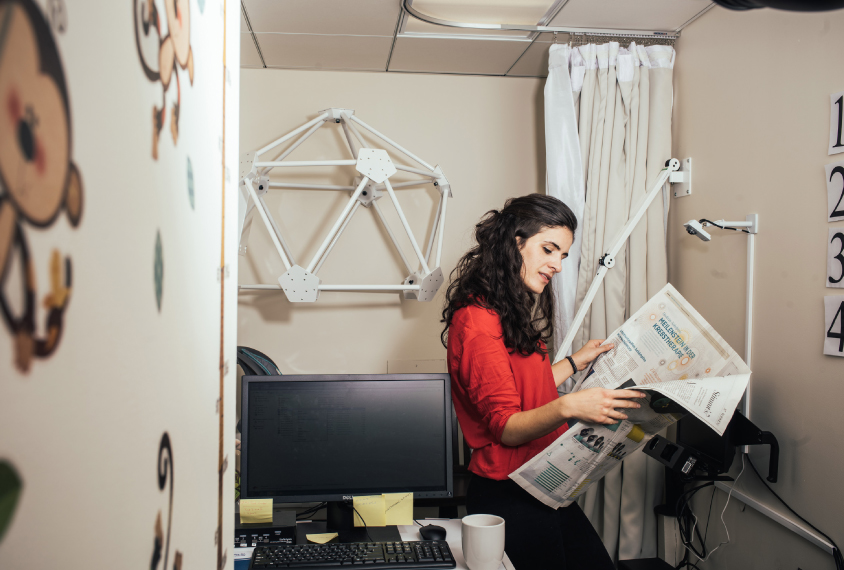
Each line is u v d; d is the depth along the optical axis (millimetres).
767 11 1666
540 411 1140
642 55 2125
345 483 1303
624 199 2113
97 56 252
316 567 1092
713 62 1937
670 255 2211
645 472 2090
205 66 466
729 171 1846
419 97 2492
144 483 313
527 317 1307
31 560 202
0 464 184
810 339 1507
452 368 1344
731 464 1706
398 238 2475
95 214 251
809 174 1507
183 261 394
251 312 2406
